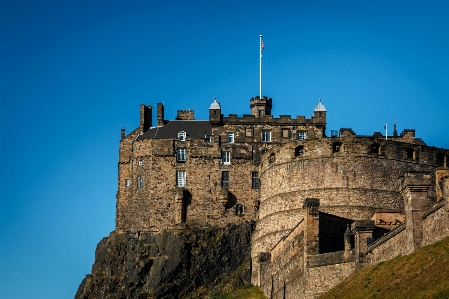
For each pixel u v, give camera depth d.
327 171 169.00
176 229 187.25
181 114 199.00
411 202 115.19
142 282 184.00
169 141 192.00
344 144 169.25
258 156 190.75
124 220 192.25
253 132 191.88
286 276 150.25
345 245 131.62
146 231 189.12
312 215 140.50
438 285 103.25
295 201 171.00
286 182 173.38
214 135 191.62
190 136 193.38
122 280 186.00
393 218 147.75
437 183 118.81
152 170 191.38
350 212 165.50
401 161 169.00
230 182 189.50
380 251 123.44
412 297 104.69
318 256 136.00
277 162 176.25
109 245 192.75
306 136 191.25
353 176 167.62
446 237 109.56
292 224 170.38
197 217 188.50
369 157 168.12
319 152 170.38
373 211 165.50
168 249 184.75
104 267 191.50
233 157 190.62
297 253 144.75
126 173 195.12
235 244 184.00
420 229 114.25
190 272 182.88
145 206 190.38
